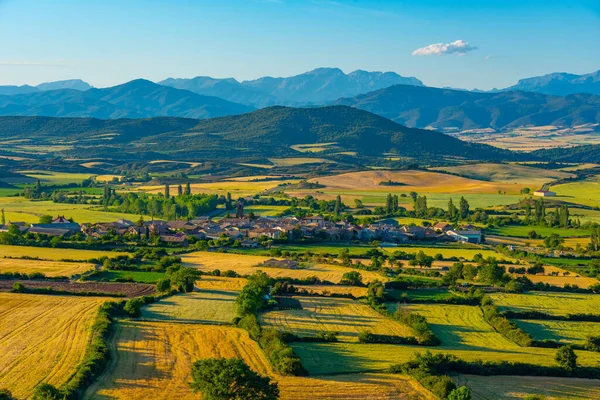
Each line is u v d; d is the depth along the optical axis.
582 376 106.62
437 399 92.94
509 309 151.50
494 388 99.44
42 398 83.38
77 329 117.38
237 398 85.88
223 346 111.81
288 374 100.06
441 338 126.88
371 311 144.88
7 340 110.44
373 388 96.12
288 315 138.88
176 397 88.81
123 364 100.88
